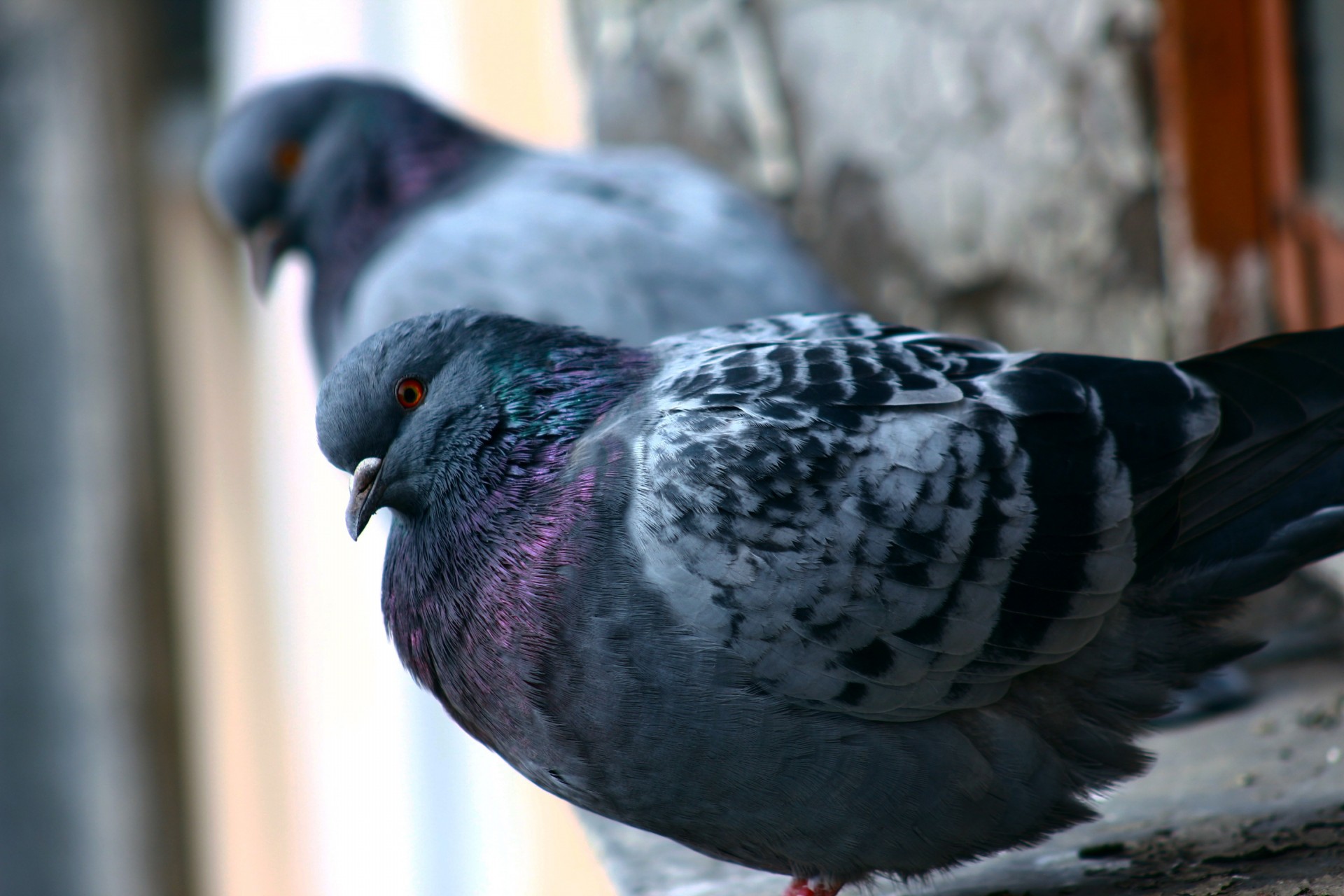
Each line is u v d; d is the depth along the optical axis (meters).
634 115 14.14
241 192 11.35
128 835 20.42
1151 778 7.46
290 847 20.22
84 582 20.56
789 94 13.01
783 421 5.52
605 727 5.57
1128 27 10.48
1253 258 10.16
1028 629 5.55
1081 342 11.20
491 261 9.84
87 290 20.44
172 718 20.52
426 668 6.00
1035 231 11.30
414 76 17.27
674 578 5.46
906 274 12.28
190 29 20.61
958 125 11.66
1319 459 5.88
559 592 5.56
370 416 6.00
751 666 5.46
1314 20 9.56
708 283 9.77
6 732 20.52
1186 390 5.73
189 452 20.64
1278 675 8.67
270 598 20.45
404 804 16.58
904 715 5.60
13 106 20.42
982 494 5.46
